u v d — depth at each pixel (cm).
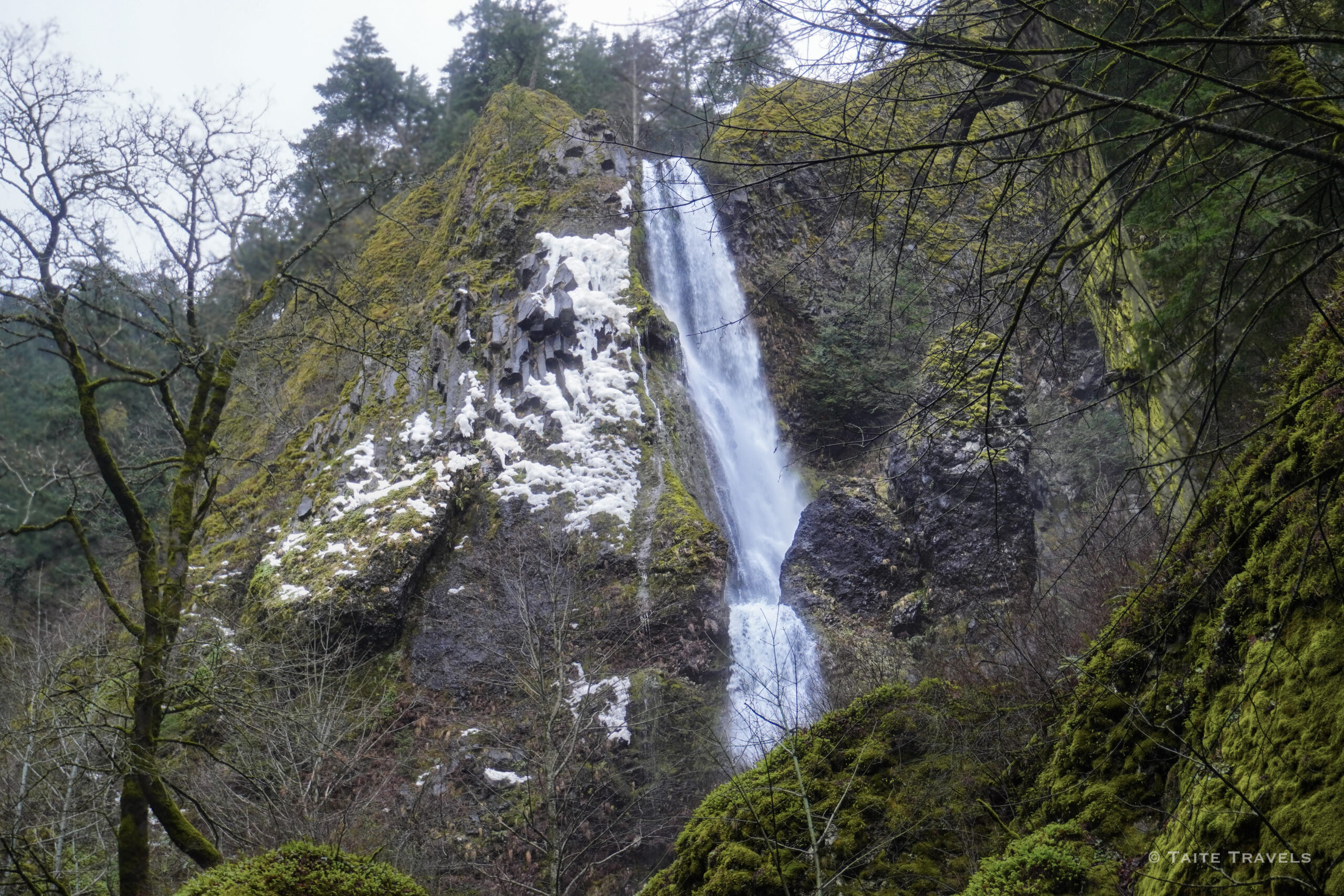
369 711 1631
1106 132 709
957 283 558
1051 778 574
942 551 1666
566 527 1917
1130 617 580
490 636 1762
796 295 2678
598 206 2578
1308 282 607
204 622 1238
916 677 1488
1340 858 329
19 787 1002
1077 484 1745
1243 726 419
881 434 500
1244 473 525
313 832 1032
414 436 2202
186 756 1299
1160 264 649
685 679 1616
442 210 3119
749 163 429
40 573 1978
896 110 447
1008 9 404
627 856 1377
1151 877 441
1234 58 577
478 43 3753
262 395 1659
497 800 1466
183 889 533
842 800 588
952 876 571
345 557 1914
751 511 2408
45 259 787
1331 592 401
